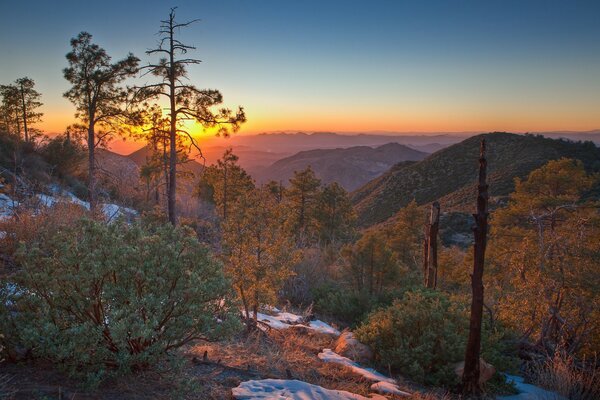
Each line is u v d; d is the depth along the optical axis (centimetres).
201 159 1850
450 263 2148
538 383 901
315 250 1816
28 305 461
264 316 1063
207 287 475
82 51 1928
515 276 1239
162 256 477
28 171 1798
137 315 430
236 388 495
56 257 477
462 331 939
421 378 796
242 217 884
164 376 479
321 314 1358
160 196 3238
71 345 409
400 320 905
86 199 1995
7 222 801
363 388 643
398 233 2848
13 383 405
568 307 1070
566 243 1123
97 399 404
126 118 1944
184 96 1722
